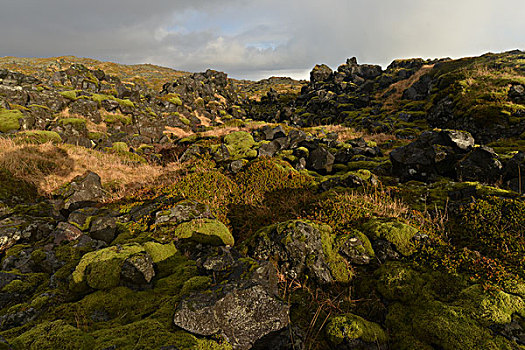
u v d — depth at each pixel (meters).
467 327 3.00
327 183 8.16
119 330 2.76
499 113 16.17
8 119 13.48
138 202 7.02
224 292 3.16
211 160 13.33
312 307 3.85
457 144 9.23
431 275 3.84
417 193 6.71
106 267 3.90
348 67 52.22
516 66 23.00
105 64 81.56
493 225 4.53
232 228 6.39
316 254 4.46
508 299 3.18
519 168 6.77
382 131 24.16
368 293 3.99
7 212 6.93
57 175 10.20
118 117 21.36
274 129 17.23
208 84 52.34
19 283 3.99
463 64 32.38
